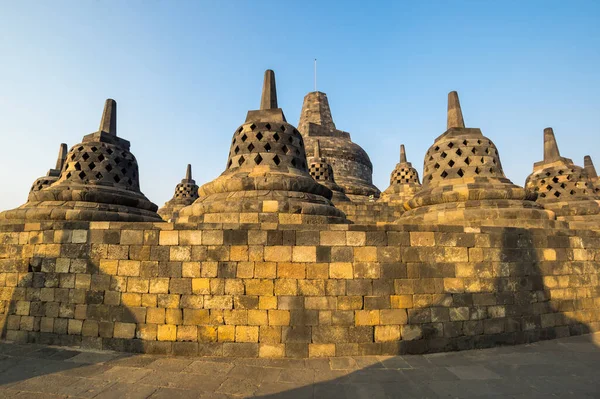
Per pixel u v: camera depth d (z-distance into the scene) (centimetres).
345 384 585
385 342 746
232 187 997
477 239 837
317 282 757
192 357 730
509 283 846
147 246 792
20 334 827
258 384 585
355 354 736
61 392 554
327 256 768
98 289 795
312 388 568
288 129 1118
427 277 788
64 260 823
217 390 560
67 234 831
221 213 926
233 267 765
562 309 903
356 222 1792
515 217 1075
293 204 931
